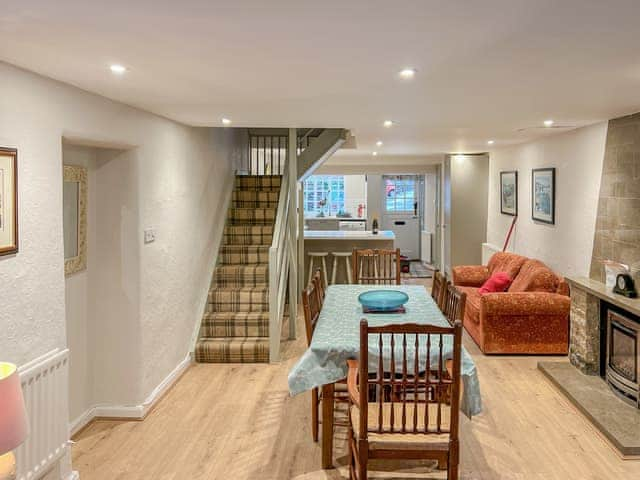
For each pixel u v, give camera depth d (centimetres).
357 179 1283
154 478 313
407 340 316
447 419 283
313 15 181
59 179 288
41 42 213
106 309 391
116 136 350
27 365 257
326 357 310
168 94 326
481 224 914
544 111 410
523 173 711
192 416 400
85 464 329
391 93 326
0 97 242
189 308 511
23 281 257
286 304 693
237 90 314
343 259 813
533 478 312
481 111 407
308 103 362
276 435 368
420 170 1045
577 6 174
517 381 468
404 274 1068
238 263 612
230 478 313
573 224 542
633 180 424
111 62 245
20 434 197
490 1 169
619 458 334
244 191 701
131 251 387
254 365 513
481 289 651
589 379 450
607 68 262
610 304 438
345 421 348
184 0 166
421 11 177
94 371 394
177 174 470
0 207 238
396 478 316
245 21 187
